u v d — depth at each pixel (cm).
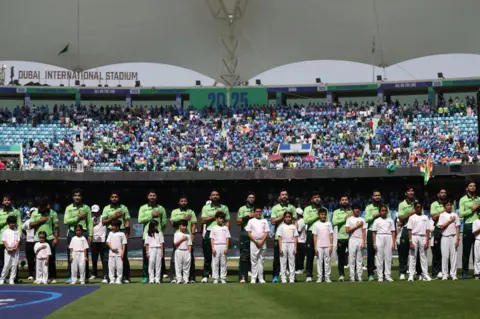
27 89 5238
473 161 4472
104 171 4553
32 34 4919
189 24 4903
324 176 4438
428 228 1988
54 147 4978
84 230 2098
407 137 4869
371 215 2102
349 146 4897
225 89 5331
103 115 5262
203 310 1284
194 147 5019
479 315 1174
